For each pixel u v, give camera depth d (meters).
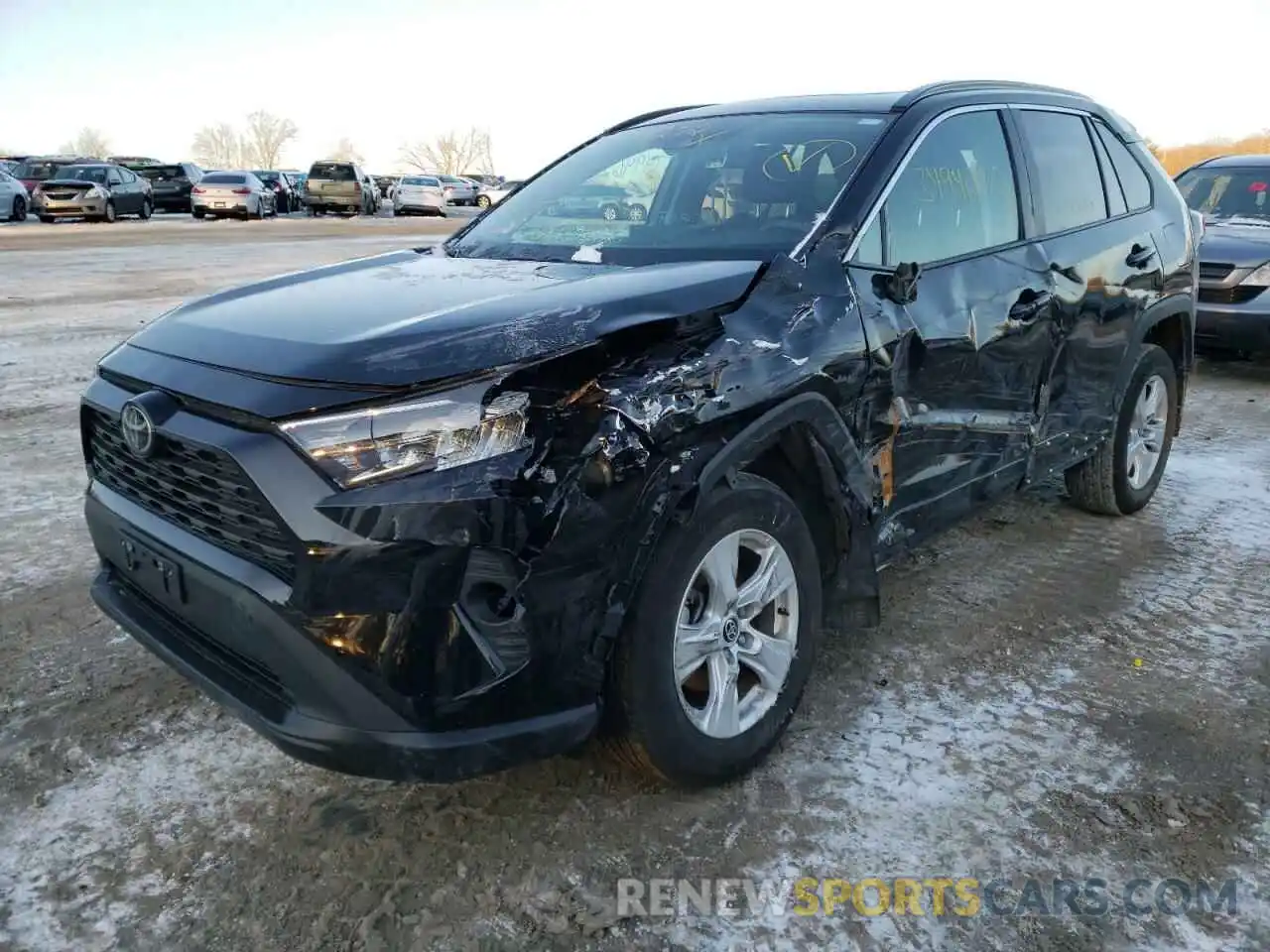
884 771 2.89
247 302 2.86
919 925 2.33
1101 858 2.54
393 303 2.69
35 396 7.14
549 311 2.48
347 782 2.83
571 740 2.38
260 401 2.24
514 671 2.28
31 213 30.06
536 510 2.23
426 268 3.27
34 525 4.70
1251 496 5.31
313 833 2.62
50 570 4.19
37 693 3.26
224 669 2.48
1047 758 2.95
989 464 3.65
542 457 2.25
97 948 2.24
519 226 3.74
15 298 12.11
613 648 2.47
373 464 2.14
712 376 2.51
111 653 3.53
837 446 2.85
